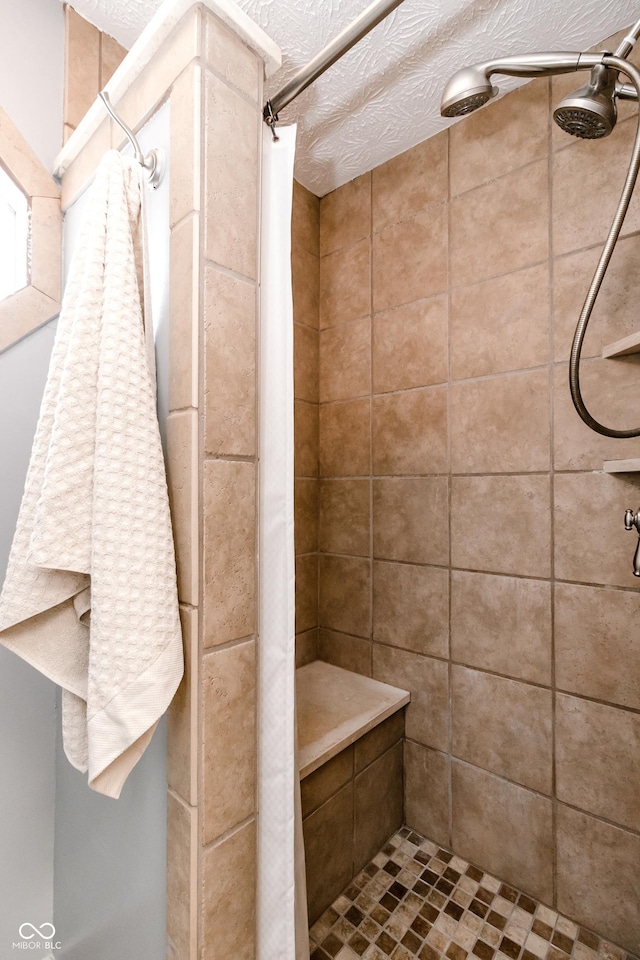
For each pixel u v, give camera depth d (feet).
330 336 4.64
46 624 1.99
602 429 2.68
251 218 2.17
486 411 3.53
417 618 3.91
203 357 1.96
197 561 1.94
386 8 1.97
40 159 2.93
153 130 2.22
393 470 4.10
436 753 3.76
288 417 2.25
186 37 1.97
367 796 3.54
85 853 2.69
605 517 2.99
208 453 1.98
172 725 2.03
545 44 3.11
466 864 3.54
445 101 2.27
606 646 2.98
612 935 2.91
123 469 1.81
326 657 4.61
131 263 1.98
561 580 3.16
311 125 3.79
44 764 2.97
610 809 2.95
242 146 2.12
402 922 3.04
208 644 1.97
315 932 2.94
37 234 2.89
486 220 3.56
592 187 3.07
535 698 3.26
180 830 1.97
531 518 3.30
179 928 1.98
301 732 3.30
